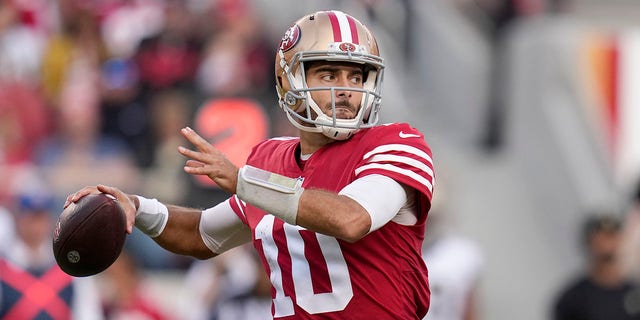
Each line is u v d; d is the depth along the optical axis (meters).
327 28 12.49
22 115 32.34
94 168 30.42
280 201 11.66
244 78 35.44
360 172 12.20
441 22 37.31
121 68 34.59
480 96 35.84
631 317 24.22
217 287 24.55
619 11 38.09
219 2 37.47
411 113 36.47
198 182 28.02
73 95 33.25
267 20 39.84
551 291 31.52
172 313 28.17
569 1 37.84
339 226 11.46
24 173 27.84
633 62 32.84
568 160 32.31
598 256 24.31
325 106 12.44
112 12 37.84
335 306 12.42
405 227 12.48
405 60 37.69
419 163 12.17
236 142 29.97
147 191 28.80
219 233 13.89
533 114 33.81
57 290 21.66
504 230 32.66
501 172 34.41
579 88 32.97
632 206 29.02
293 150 13.21
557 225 32.56
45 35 36.53
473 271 23.53
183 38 35.62
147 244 28.55
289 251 12.63
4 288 21.39
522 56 34.38
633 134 32.47
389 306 12.44
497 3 36.75
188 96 32.06
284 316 12.80
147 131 31.70
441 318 23.19
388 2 37.66
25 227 21.70
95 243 12.36
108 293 25.05
